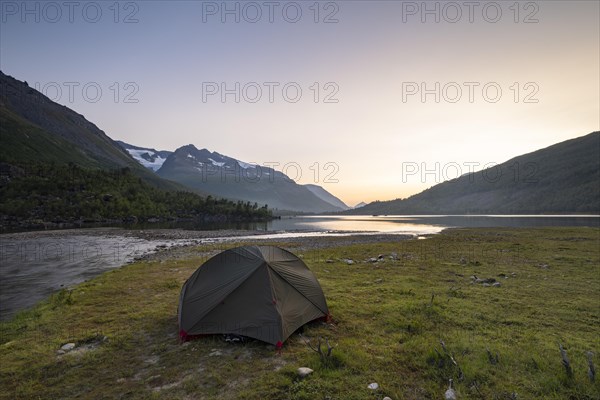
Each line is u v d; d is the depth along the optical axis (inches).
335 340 333.1
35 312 470.0
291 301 359.3
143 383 256.5
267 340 318.0
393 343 321.4
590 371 240.5
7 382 264.2
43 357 307.9
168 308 459.5
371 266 792.3
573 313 410.9
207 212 6446.9
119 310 454.9
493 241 1503.4
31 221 3745.1
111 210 4576.8
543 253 1010.7
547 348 302.2
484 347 302.5
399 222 5147.6
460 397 225.6
